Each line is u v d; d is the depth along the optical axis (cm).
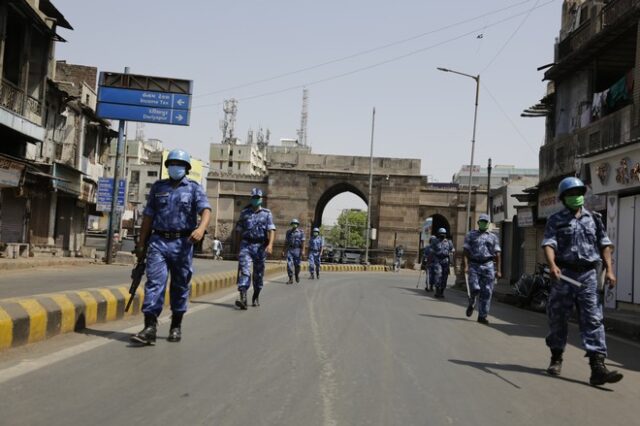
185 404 463
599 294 650
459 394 551
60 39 2505
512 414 494
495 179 7450
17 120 2144
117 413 432
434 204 5769
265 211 1167
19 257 2225
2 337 608
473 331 1038
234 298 1359
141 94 2478
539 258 2605
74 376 529
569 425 474
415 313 1274
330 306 1275
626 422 495
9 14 2166
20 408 430
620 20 1716
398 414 473
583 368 737
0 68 2045
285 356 672
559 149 2253
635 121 1684
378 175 5753
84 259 2617
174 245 696
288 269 2030
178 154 693
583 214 665
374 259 5712
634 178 1516
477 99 3120
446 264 1878
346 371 614
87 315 795
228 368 594
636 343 1087
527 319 1368
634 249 1582
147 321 694
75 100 3020
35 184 2561
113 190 2552
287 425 428
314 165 5825
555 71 2227
